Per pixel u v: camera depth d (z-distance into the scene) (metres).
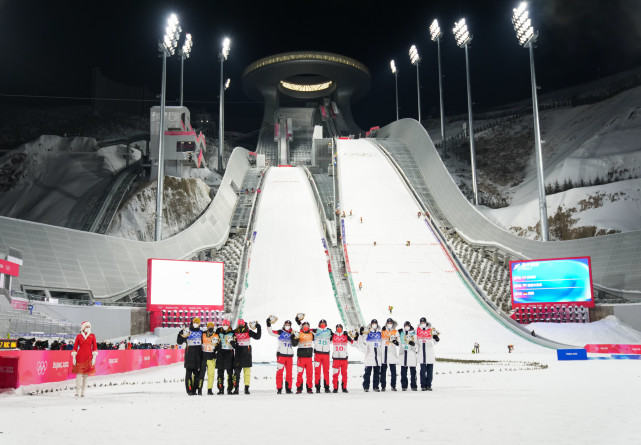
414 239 64.06
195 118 135.00
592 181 77.75
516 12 60.81
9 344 21.06
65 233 45.41
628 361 32.81
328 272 56.91
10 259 37.94
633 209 65.19
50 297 41.62
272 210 74.38
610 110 101.75
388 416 8.84
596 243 52.59
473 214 67.25
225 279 56.94
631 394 12.56
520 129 113.38
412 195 75.62
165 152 75.06
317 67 138.00
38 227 43.31
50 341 33.19
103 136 120.50
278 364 15.24
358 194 75.81
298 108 150.38
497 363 30.97
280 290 53.66
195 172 86.88
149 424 8.07
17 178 86.81
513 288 52.03
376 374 16.08
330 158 96.94
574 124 105.62
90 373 14.20
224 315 49.88
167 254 56.25
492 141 111.44
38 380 16.89
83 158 88.19
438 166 78.44
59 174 85.62
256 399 12.62
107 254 48.53
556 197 72.44
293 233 66.50
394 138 105.62
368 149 94.62
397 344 16.09
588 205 68.56
